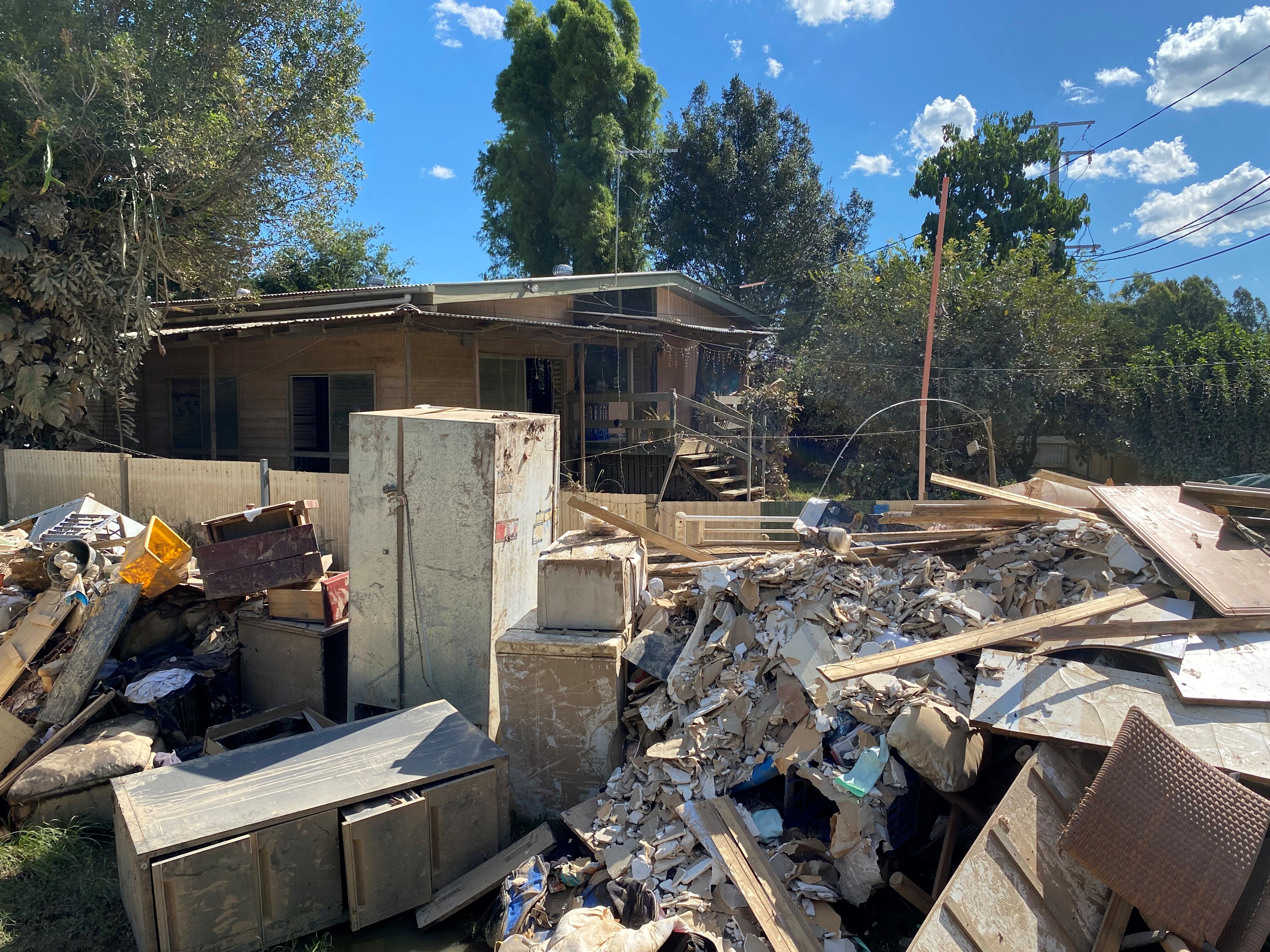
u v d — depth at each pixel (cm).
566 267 1476
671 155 2703
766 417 1501
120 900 377
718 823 359
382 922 376
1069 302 1308
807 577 461
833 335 1441
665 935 304
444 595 502
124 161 1087
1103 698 338
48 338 1098
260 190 1231
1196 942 254
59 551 629
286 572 576
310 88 1241
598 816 395
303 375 1255
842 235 2894
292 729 521
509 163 2541
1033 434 1458
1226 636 361
